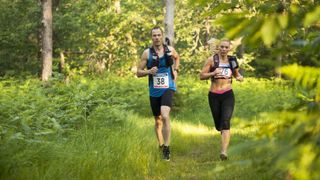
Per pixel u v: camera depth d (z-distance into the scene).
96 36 31.27
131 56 32.44
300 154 1.47
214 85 8.88
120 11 32.44
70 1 31.39
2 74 30.73
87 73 31.66
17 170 5.47
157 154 8.44
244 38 1.51
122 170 6.82
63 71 30.14
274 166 1.59
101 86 17.20
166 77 8.80
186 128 13.30
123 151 7.60
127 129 9.96
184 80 24.52
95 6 30.91
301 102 1.94
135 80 22.30
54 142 6.77
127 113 12.59
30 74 29.73
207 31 38.16
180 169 7.68
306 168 1.44
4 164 5.37
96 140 8.17
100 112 10.27
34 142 6.38
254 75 27.64
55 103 10.20
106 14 30.53
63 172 5.84
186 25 38.31
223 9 2.16
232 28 1.50
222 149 8.49
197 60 37.50
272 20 1.35
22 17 30.56
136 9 32.78
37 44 31.47
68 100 10.82
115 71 31.61
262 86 21.55
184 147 9.75
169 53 8.80
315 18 1.32
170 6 19.78
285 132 1.60
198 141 10.98
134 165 7.20
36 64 31.02
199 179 6.67
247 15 1.65
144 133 10.34
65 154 6.37
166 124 8.44
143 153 8.05
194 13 36.28
